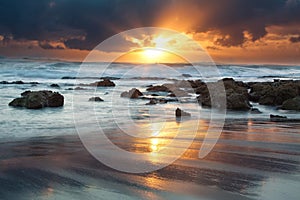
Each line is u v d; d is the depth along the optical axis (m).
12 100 14.81
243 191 4.27
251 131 8.46
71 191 4.24
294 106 13.47
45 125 9.08
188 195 4.13
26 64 38.66
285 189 4.34
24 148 6.39
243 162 5.57
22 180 4.62
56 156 5.85
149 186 4.43
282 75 43.47
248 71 46.19
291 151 6.33
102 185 4.45
